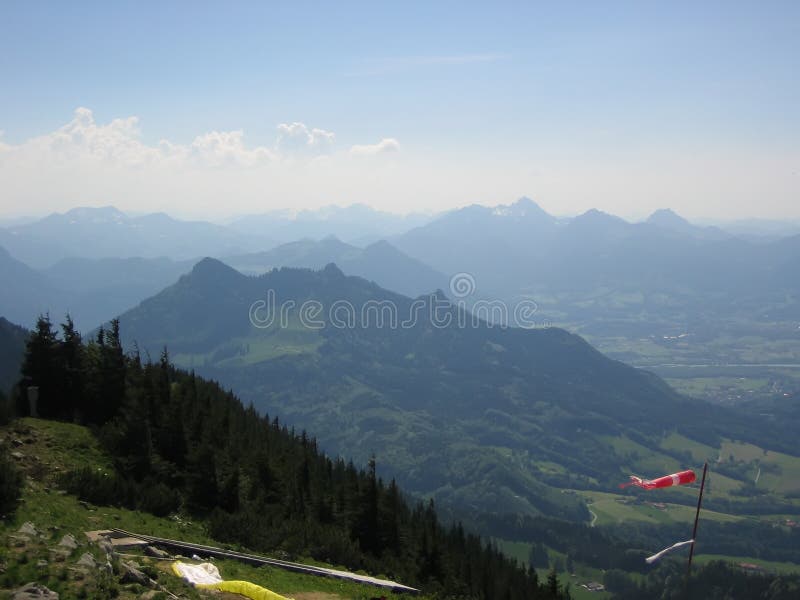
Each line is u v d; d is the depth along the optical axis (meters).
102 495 51.19
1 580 28.25
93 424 69.38
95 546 35.50
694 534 35.28
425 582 69.44
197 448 65.50
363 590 48.91
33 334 74.31
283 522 64.12
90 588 29.64
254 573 44.41
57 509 42.19
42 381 73.38
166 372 92.69
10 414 63.00
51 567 30.48
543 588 113.00
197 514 58.91
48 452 57.31
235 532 54.66
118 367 76.19
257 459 78.38
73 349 76.12
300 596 42.56
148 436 64.69
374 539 78.06
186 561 41.53
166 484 62.38
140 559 38.53
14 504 38.25
